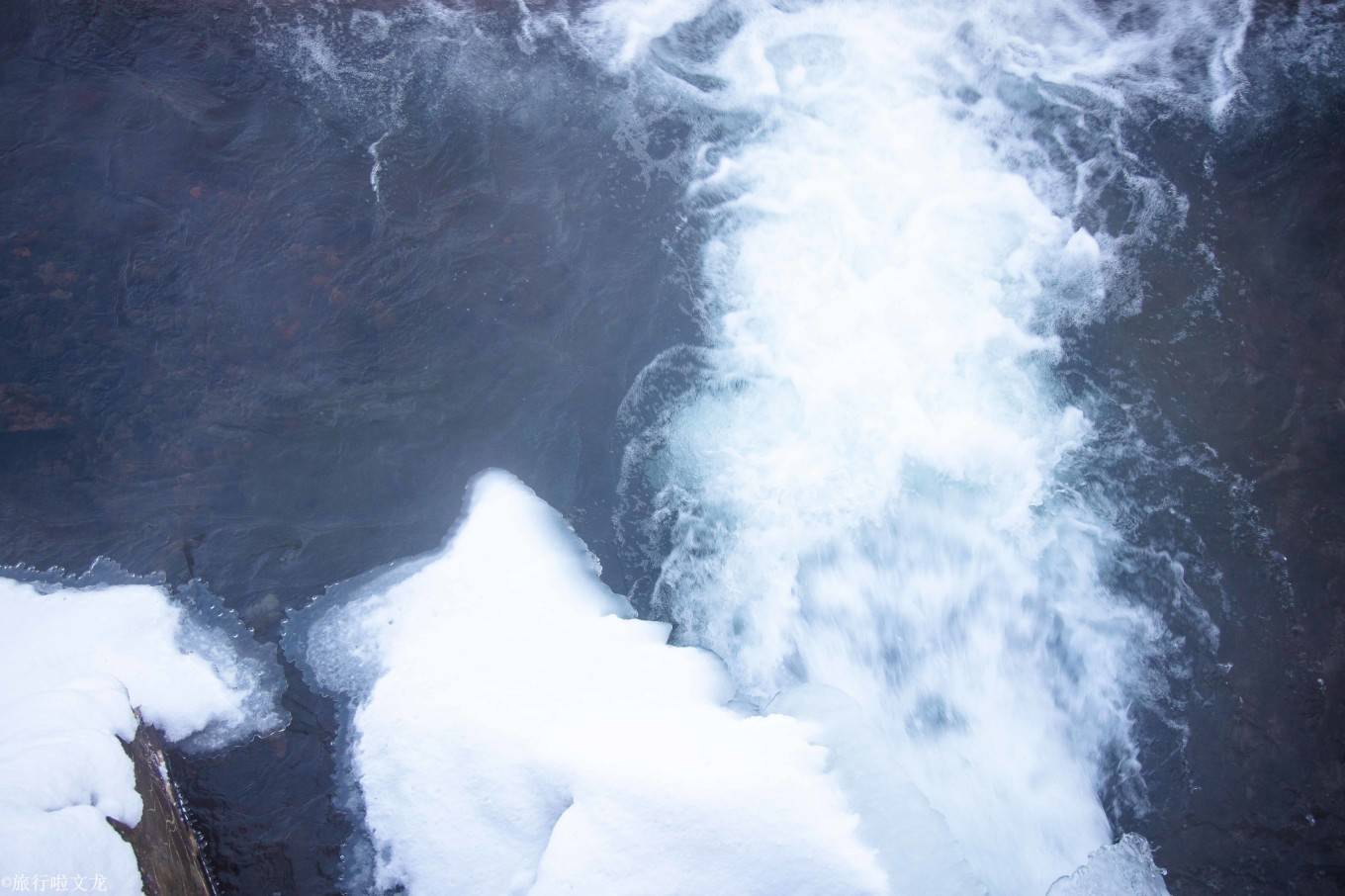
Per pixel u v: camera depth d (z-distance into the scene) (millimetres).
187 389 7254
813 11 8789
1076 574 6730
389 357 7371
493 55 8531
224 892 5812
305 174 7969
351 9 8664
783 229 7883
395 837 5898
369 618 6617
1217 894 5770
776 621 6719
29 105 8102
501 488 7047
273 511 6996
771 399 7297
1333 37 8367
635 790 5566
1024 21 8680
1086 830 6035
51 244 7594
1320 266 7484
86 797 5176
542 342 7457
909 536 6883
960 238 7805
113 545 6867
